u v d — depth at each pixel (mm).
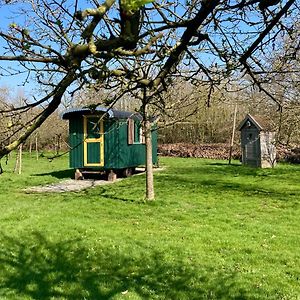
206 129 33688
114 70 2041
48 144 28797
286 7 2357
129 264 6219
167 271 5875
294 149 22453
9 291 5254
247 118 20797
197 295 5070
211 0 1916
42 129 21578
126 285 5434
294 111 12180
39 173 19453
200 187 13742
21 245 7191
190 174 18078
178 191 12891
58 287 5398
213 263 6137
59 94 1555
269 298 4926
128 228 8242
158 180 15961
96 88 2223
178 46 2139
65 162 26062
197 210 9945
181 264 6133
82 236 7648
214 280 5496
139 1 1289
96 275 5809
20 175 18328
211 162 25062
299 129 15328
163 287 5340
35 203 11211
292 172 17828
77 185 15242
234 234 7664
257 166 20641
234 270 5840
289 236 7465
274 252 6562
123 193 12648
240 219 8945
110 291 5250
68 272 5934
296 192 12461
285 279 5480
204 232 7836
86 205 10758
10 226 8461
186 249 6793
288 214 9398
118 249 6871
